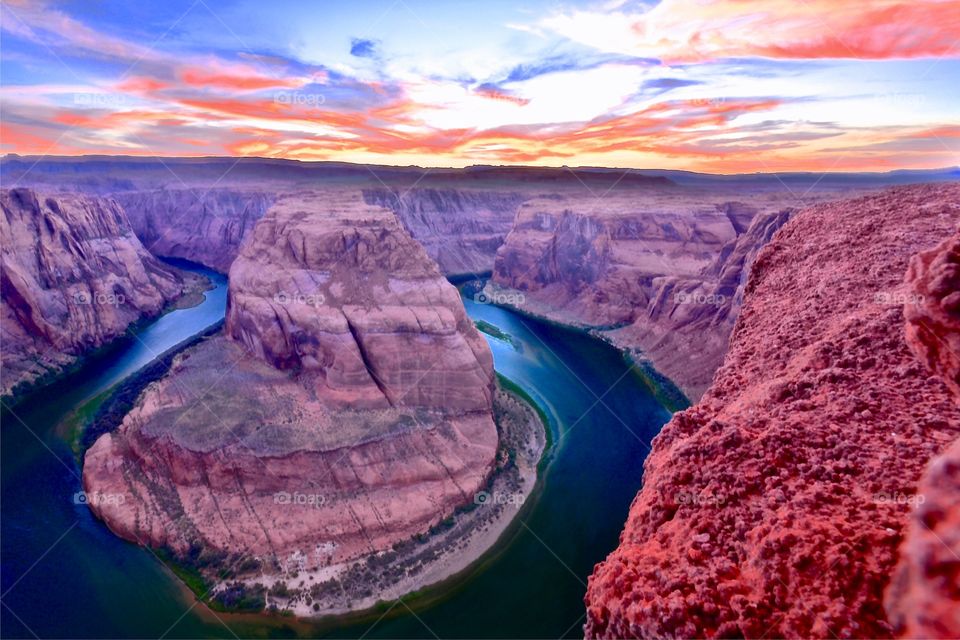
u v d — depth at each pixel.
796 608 4.53
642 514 7.13
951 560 3.50
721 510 6.18
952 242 6.00
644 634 5.14
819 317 11.16
